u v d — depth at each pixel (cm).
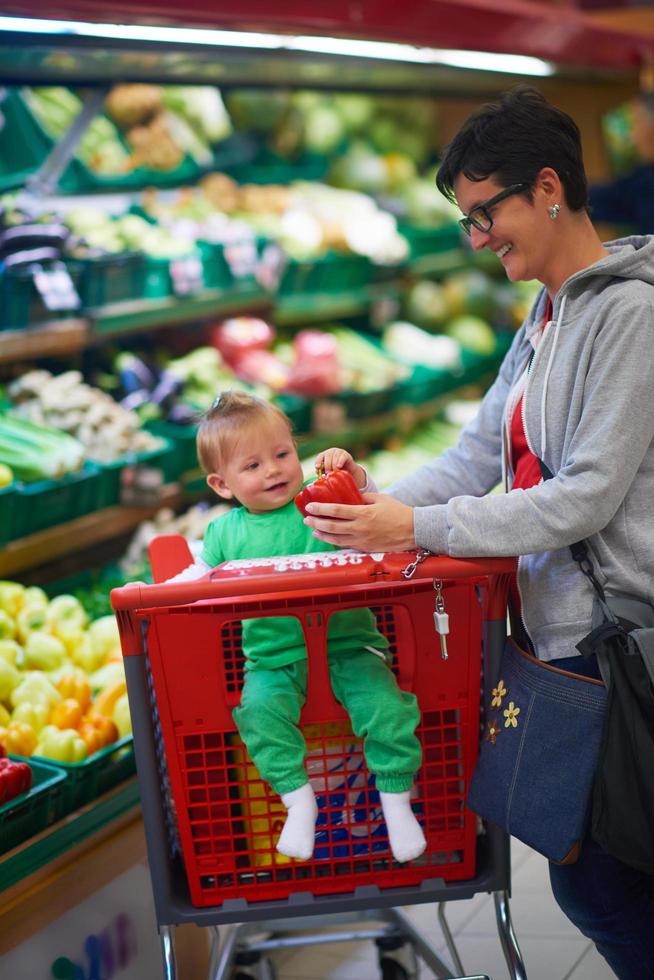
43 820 234
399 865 201
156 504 359
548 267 193
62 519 331
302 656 194
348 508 186
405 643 196
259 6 317
